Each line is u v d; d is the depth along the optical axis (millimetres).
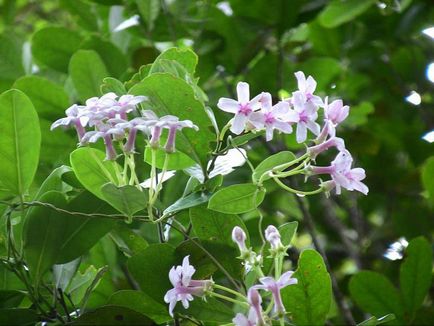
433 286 837
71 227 541
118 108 499
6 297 543
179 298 500
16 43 845
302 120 505
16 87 718
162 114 538
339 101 516
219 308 533
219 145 543
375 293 666
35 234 536
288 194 900
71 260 541
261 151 834
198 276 554
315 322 565
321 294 560
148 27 805
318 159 876
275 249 500
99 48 786
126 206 510
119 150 596
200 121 541
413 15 913
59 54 814
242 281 556
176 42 832
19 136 535
